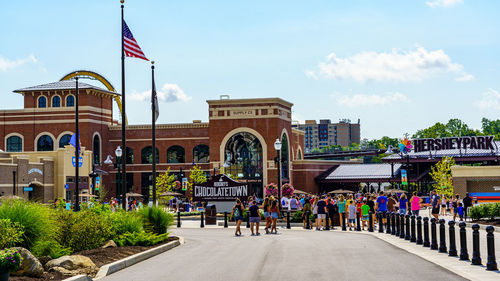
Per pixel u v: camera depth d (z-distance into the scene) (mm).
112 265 17609
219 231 36156
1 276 13422
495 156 74125
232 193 43625
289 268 17469
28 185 63062
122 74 33375
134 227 24281
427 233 23016
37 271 15445
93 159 80938
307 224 37469
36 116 82812
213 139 79312
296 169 84062
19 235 16359
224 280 15508
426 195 79250
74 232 21078
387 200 38406
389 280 14992
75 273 16375
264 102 78062
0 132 83500
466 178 53906
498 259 19094
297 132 95875
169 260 20109
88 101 81375
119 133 85375
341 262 18656
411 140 78125
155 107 40031
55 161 68125
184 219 51656
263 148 77625
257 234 32156
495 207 36344
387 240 26625
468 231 31125
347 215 37656
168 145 84688
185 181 67000
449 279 14992
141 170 84812
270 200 33781
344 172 86750
